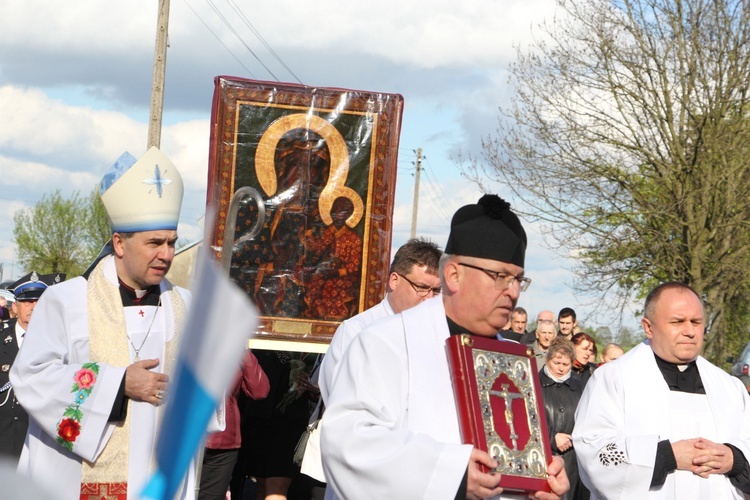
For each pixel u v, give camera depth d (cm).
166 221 371
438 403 276
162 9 1753
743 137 1911
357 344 287
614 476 416
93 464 355
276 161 612
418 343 282
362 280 618
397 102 620
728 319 2088
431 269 446
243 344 92
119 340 367
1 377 646
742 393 444
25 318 660
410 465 256
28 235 4625
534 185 1900
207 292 93
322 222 617
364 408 275
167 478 93
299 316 613
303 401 623
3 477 79
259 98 611
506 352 283
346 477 266
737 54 1886
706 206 1948
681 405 432
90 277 377
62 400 350
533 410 280
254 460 628
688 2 1900
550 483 273
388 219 621
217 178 609
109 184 370
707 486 414
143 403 358
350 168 619
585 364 838
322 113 617
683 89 1917
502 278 282
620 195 1942
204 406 92
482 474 257
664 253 1980
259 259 611
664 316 436
